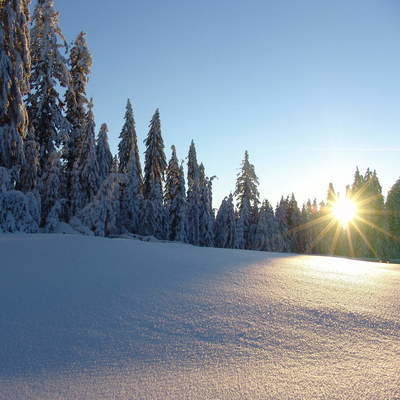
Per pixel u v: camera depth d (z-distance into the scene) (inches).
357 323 185.8
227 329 172.2
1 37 635.5
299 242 2225.6
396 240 1961.1
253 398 107.8
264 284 272.5
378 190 2063.2
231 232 1784.0
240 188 1846.7
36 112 861.2
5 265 290.0
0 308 194.7
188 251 482.0
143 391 113.2
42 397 109.8
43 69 871.7
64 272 280.8
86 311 194.7
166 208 1521.9
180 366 132.1
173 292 236.1
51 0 886.4
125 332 166.9
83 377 123.6
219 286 257.9
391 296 254.5
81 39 1078.4
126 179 976.9
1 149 640.4
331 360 138.6
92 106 1053.2
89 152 1031.6
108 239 497.7
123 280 265.1
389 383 118.3
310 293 249.0
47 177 832.9
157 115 1544.0
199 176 1932.8
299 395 109.5
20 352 144.5
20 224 611.8
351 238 2140.7
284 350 148.3
